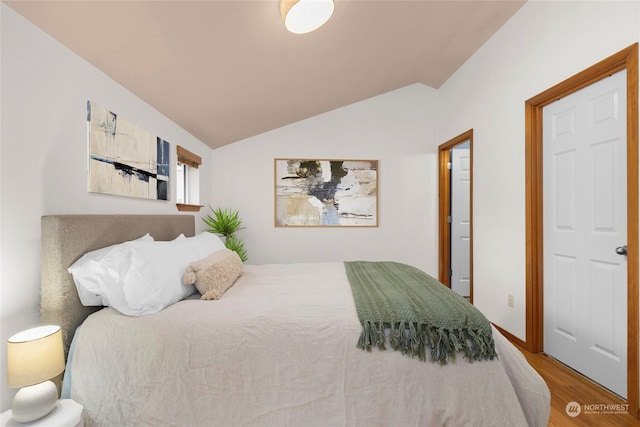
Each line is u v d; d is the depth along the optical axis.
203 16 1.60
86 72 1.60
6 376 1.19
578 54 1.85
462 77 3.23
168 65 1.90
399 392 1.15
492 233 2.71
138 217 1.90
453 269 3.80
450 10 2.28
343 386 1.16
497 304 2.64
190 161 3.08
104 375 1.20
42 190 1.34
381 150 3.86
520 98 2.35
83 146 1.58
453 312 1.28
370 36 2.38
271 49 2.11
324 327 1.24
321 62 2.54
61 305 1.30
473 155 3.02
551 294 2.16
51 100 1.39
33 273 1.30
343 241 3.83
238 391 1.17
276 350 1.19
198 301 1.49
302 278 2.03
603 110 1.76
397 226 3.88
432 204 3.89
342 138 3.82
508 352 1.24
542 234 2.23
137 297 1.33
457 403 1.12
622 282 1.67
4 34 1.18
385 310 1.32
